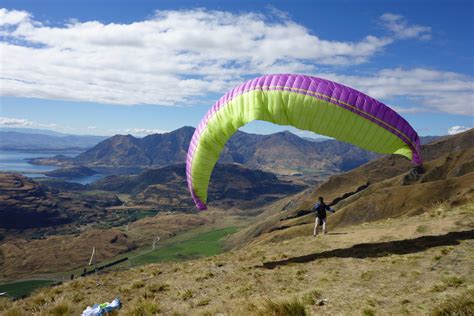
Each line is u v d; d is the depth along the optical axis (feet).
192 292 45.62
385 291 34.09
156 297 45.73
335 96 50.34
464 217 57.47
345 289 36.70
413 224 61.41
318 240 63.16
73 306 45.16
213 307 38.50
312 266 48.67
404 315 27.53
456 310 25.61
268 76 55.47
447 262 38.88
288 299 33.22
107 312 40.91
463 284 31.53
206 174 61.67
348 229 71.10
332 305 32.53
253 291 41.98
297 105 51.49
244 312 33.22
